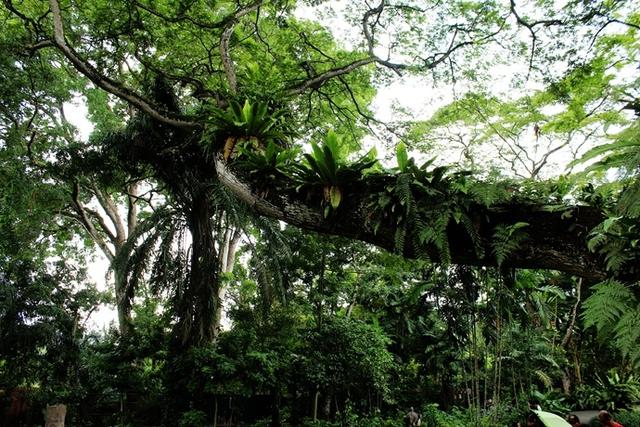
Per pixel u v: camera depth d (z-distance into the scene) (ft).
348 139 36.29
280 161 10.11
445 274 14.88
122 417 35.35
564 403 35.42
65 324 42.04
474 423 23.71
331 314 40.22
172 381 31.01
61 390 38.81
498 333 21.36
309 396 39.73
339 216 9.02
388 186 8.27
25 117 42.57
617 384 35.04
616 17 23.54
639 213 5.23
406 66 28.55
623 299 5.69
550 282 30.01
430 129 37.68
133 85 37.63
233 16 24.29
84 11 30.60
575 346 40.65
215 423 30.53
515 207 7.34
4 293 39.04
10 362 39.37
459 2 26.71
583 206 6.86
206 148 14.51
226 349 31.91
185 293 31.14
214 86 31.35
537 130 33.30
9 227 43.11
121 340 36.42
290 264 38.09
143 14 29.94
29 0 31.01
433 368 44.14
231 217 30.04
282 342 35.12
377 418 35.86
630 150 5.76
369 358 36.11
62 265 45.50
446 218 7.38
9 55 31.73
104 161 38.04
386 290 45.47
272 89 20.39
